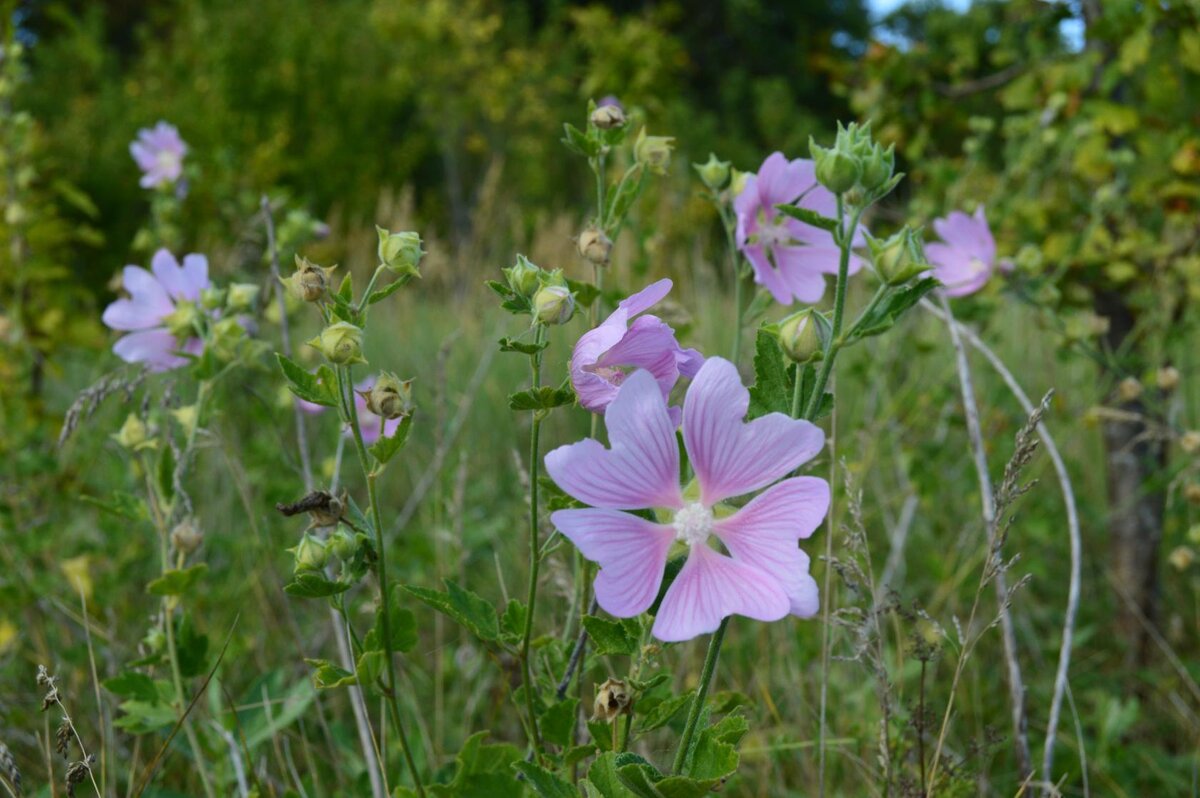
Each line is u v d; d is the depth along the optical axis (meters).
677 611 0.36
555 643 0.53
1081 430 1.00
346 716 0.73
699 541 0.37
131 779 0.57
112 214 2.68
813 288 0.53
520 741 0.70
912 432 1.00
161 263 0.62
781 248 0.53
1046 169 0.98
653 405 0.38
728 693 0.52
